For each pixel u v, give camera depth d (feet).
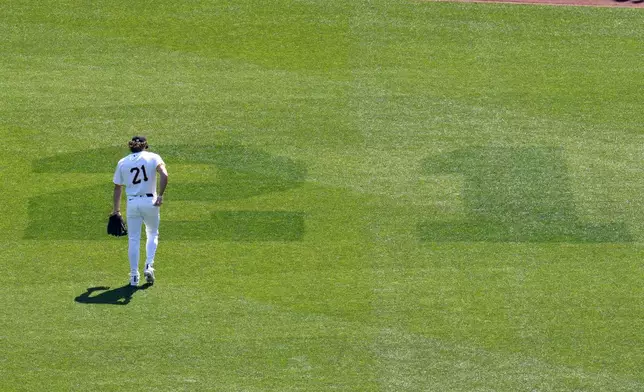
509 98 272.31
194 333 179.32
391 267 202.49
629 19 313.32
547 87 277.85
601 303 189.78
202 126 257.75
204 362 171.53
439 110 265.75
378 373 169.17
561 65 289.53
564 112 265.34
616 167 239.71
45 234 213.05
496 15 314.96
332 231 215.31
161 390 164.25
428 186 232.53
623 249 208.54
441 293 193.26
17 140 249.96
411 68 287.69
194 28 307.99
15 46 297.53
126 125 257.75
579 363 172.24
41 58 291.79
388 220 219.20
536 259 205.16
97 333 178.81
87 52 295.07
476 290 194.29
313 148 248.93
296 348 175.63
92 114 262.47
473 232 214.90
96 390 164.04
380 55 294.46
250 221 218.59
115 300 189.26
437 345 176.86
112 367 169.89
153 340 177.06
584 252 207.51
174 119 260.83
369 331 180.75
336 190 230.89
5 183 231.71
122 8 317.83
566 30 307.37
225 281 196.85
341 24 310.04
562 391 164.96
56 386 164.86
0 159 241.55
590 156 244.63
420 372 169.68
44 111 263.49
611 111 265.95
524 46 299.38
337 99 271.28
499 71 286.05
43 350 173.88
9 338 176.86
